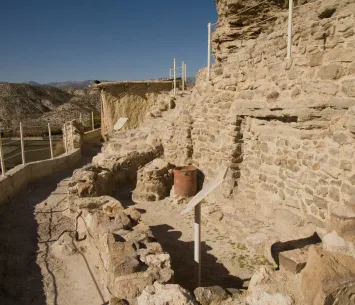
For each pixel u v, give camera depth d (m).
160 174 8.89
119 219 5.25
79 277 4.86
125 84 15.67
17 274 4.87
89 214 5.83
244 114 6.88
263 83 6.33
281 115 5.82
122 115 15.92
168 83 15.66
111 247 4.16
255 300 3.22
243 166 7.32
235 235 6.31
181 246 6.15
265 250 5.50
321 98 5.08
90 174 7.94
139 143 10.30
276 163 6.25
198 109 8.79
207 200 8.01
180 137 9.35
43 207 7.84
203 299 3.49
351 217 3.36
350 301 2.93
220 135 7.84
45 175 10.70
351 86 4.62
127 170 9.60
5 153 15.09
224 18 9.93
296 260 3.54
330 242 3.35
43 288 4.57
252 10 9.16
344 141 4.73
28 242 5.96
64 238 5.90
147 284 3.55
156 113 11.88
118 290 3.50
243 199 7.24
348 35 4.67
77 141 14.34
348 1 5.36
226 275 5.07
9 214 7.27
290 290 3.32
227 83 7.44
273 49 6.00
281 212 6.00
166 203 8.52
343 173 4.75
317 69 5.13
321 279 2.89
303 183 5.59
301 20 6.70
